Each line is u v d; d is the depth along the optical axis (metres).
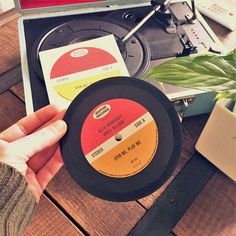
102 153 0.42
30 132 0.51
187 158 0.56
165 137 0.41
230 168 0.51
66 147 0.42
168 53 0.58
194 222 0.51
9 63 0.65
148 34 0.60
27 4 0.60
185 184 0.53
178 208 0.51
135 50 0.57
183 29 0.61
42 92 0.53
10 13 0.72
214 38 0.60
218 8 0.72
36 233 0.49
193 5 0.62
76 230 0.50
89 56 0.56
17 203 0.39
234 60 0.40
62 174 0.54
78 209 0.51
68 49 0.56
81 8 0.63
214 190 0.53
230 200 0.53
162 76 0.40
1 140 0.45
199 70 0.40
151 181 0.41
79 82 0.53
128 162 0.41
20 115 0.59
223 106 0.44
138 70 0.55
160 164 0.41
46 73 0.54
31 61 0.56
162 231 0.50
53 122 0.46
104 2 0.63
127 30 0.60
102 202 0.52
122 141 0.42
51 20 0.61
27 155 0.44
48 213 0.50
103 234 0.49
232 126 0.45
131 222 0.50
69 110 0.42
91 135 0.42
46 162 0.51
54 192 0.52
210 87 0.39
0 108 0.60
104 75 0.54
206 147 0.52
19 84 0.63
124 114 0.42
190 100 0.55
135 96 0.42
